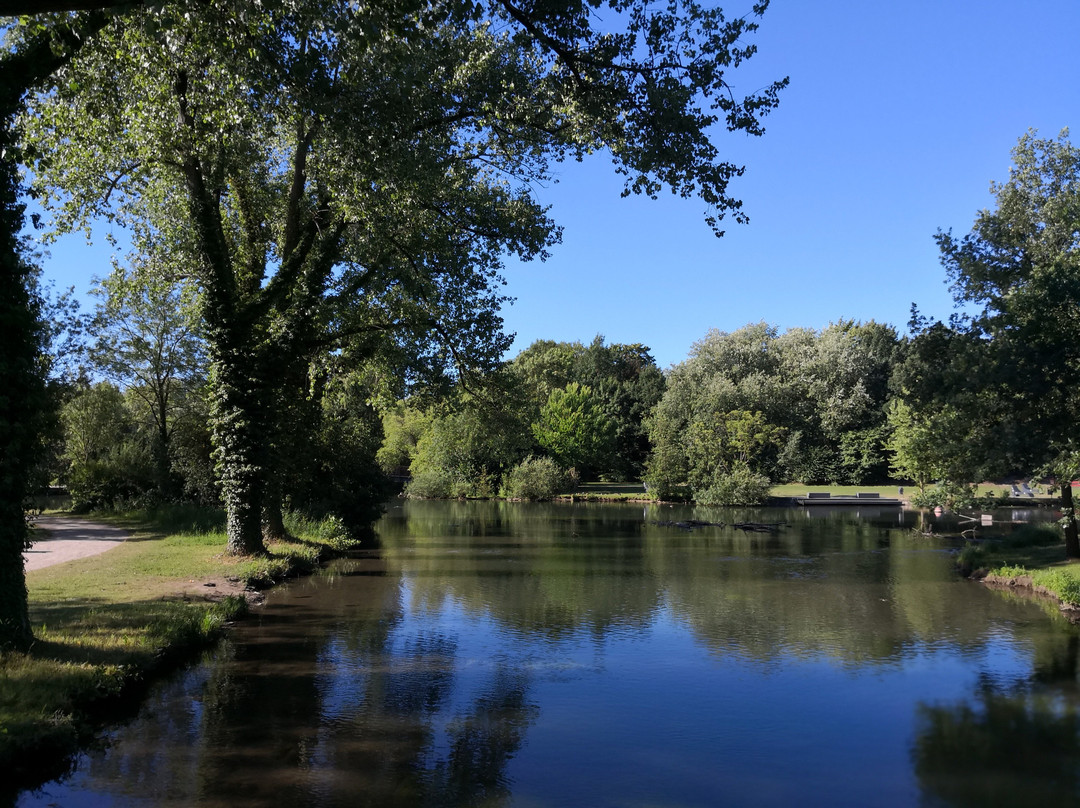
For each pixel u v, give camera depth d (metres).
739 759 7.20
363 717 8.15
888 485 56.34
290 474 22.75
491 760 7.04
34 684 7.27
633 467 66.31
